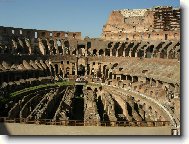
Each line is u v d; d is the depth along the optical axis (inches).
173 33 4461.1
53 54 4928.6
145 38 4815.5
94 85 3964.1
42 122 1825.8
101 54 5191.9
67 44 5339.6
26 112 2632.9
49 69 4653.1
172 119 1980.8
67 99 3105.3
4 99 2827.3
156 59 4205.2
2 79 3656.5
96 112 2437.3
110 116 2351.1
